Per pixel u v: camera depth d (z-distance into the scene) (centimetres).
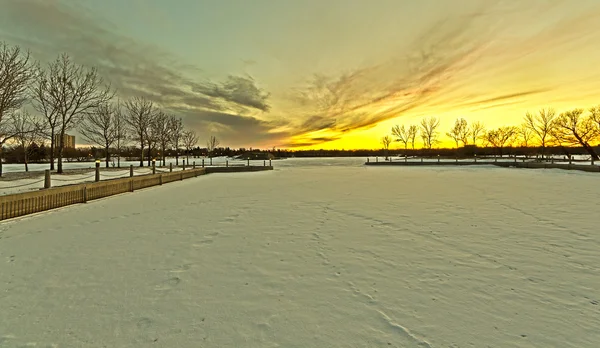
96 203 1060
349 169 3412
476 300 330
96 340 265
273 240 577
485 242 547
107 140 2816
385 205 962
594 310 306
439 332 273
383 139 8088
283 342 262
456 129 6425
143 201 1103
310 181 1903
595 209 852
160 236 610
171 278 398
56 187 951
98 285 377
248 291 359
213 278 398
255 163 4994
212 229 667
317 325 287
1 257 481
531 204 946
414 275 402
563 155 5841
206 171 2992
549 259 455
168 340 265
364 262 453
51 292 357
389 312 308
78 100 2059
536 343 255
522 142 5822
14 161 3875
